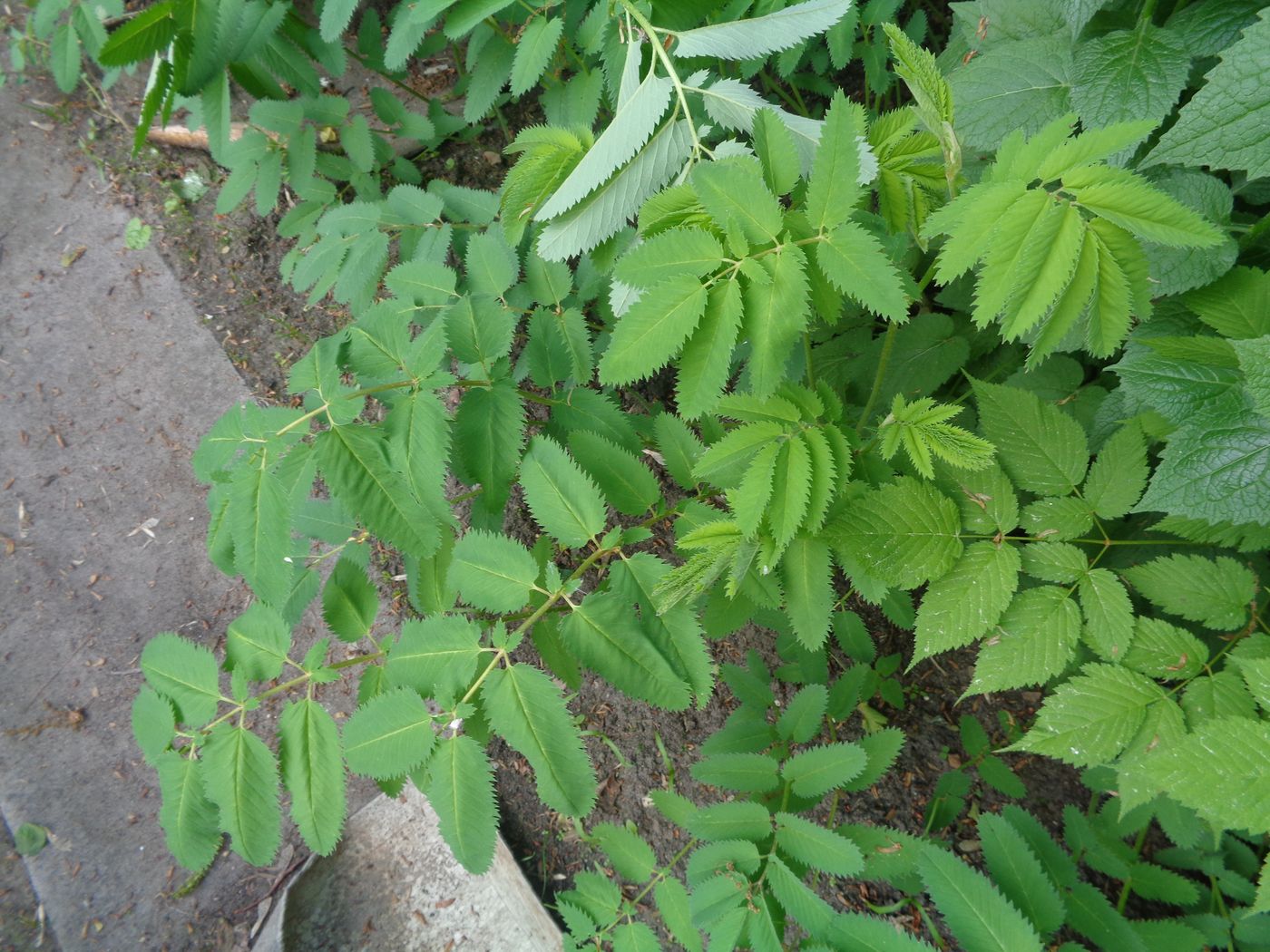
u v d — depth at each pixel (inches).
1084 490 16.4
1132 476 16.2
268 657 14.7
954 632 15.5
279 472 14.3
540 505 15.8
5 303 31.2
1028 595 15.8
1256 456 14.5
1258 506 14.3
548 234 16.0
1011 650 15.5
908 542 15.6
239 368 30.4
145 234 32.1
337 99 27.0
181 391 30.1
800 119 15.5
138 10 32.6
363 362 15.5
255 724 25.6
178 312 31.1
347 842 24.4
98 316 31.1
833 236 12.8
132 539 28.6
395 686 14.1
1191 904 19.3
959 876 12.2
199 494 29.2
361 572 16.7
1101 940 14.9
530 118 33.8
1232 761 12.5
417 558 15.7
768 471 13.9
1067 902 15.2
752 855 14.5
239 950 24.0
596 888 17.3
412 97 33.6
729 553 14.5
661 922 22.1
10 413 29.9
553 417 19.1
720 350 12.8
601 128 26.5
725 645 25.7
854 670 21.3
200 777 14.1
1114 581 15.7
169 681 14.5
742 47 15.5
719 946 13.9
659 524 26.4
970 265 12.2
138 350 30.6
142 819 25.5
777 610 21.5
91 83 34.1
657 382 28.4
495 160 33.1
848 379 23.5
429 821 24.3
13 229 32.0
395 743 13.4
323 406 14.8
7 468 29.3
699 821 15.3
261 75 26.3
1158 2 18.3
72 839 25.2
